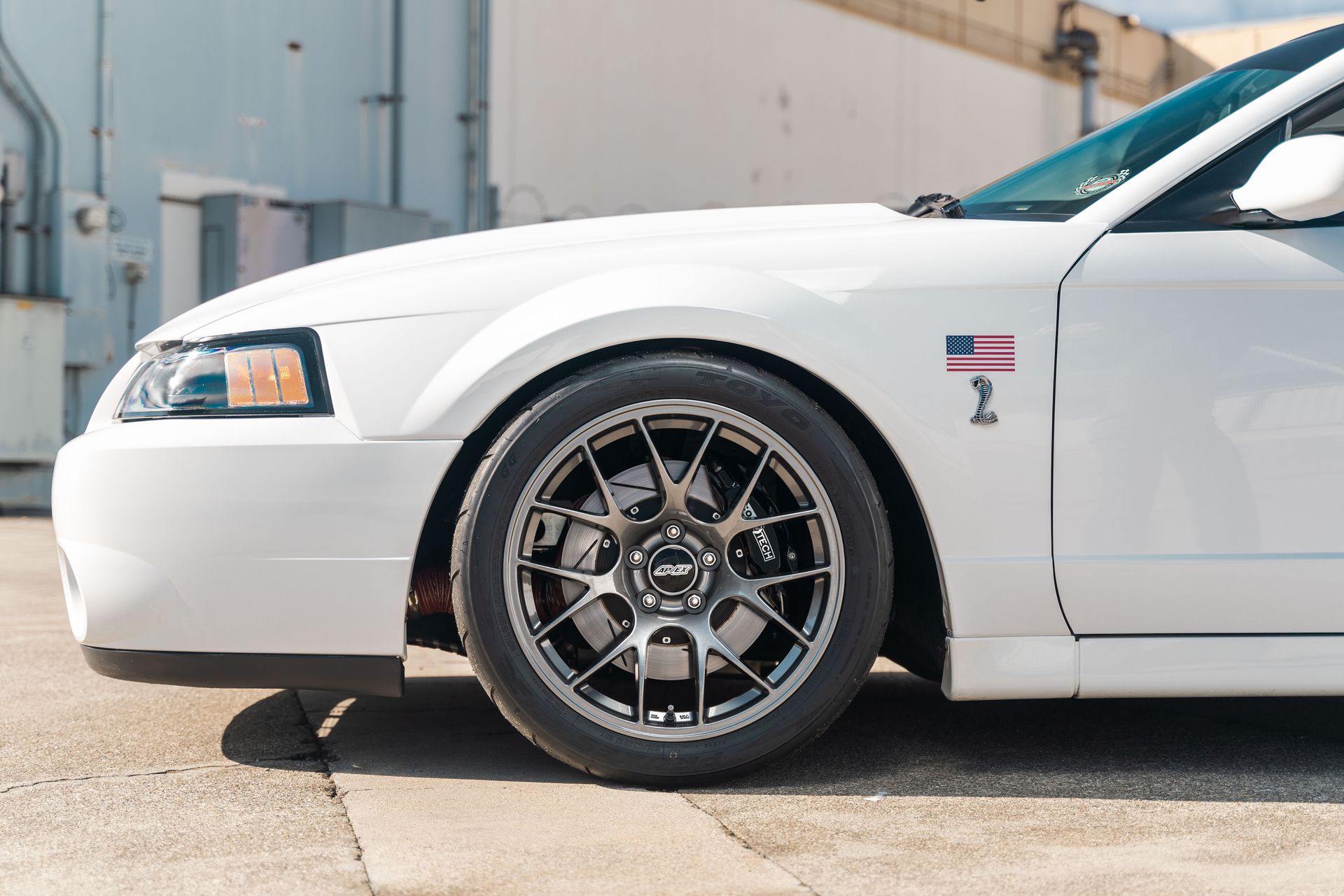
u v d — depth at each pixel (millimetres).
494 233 2061
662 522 1819
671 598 1823
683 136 14016
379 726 2219
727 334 1782
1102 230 1860
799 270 1828
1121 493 1801
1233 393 1803
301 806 1731
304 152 10953
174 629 1798
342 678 1798
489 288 1835
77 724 2229
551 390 1800
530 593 1820
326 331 1827
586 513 1827
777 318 1784
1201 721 2281
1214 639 1829
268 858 1519
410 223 10992
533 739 1819
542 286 1832
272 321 1852
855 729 2225
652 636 1822
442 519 1923
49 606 3848
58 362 9070
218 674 1807
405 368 1800
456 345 1810
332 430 1786
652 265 1834
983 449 1795
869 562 1813
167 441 1800
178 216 10133
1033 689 1818
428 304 1827
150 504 1795
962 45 17453
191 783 1850
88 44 9500
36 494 9055
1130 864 1506
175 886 1426
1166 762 1992
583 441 1802
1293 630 1833
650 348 1845
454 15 11953
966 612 1812
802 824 1663
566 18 12805
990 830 1640
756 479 1821
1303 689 1826
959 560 1804
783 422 1805
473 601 1782
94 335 9516
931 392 1792
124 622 1803
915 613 1961
